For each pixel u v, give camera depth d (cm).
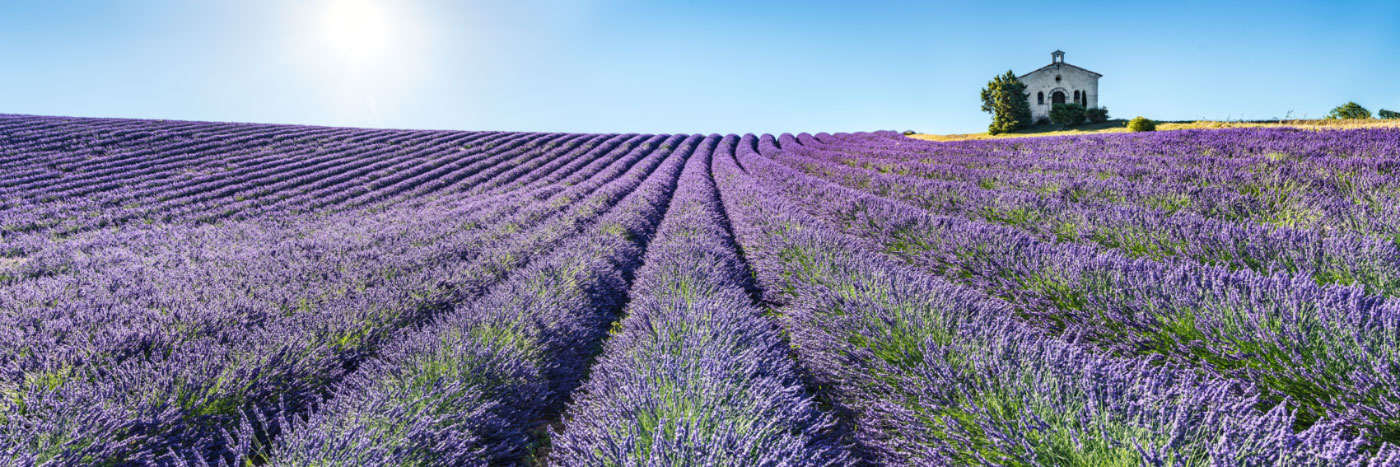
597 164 2341
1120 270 333
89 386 253
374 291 455
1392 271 293
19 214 1119
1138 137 1424
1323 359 214
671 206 1157
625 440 204
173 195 1391
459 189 1716
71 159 1798
